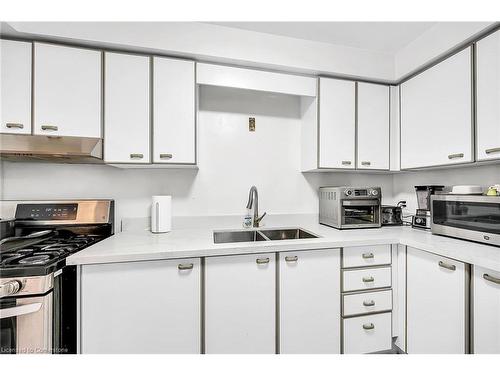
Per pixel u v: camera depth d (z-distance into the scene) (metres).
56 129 1.41
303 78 1.87
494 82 1.34
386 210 2.07
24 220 1.56
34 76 1.38
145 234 1.70
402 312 1.57
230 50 1.67
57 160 1.55
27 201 1.60
